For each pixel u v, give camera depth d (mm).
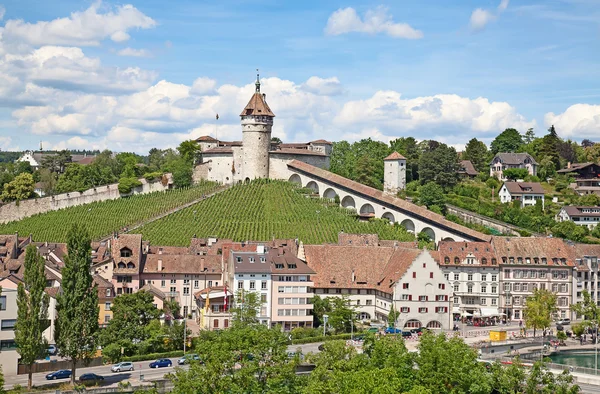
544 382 124812
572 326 194250
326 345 134750
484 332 194625
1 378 129750
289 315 193125
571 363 166000
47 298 146625
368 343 139000
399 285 196500
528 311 188000
